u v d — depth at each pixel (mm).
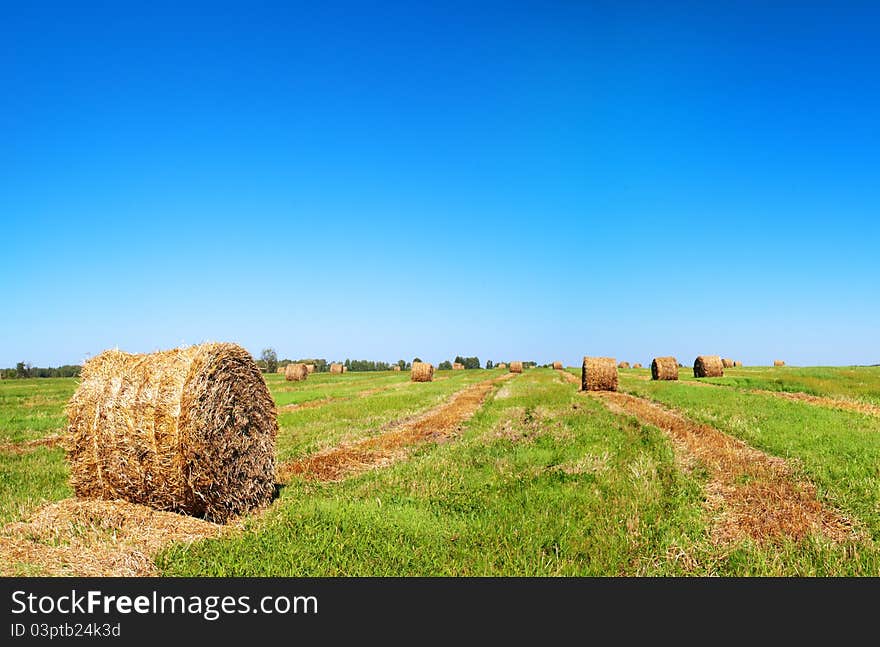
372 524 8523
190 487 9344
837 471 11203
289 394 32094
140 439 9383
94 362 10000
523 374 64688
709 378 41188
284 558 7477
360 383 47312
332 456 14039
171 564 7324
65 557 7301
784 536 8156
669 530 8242
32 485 11070
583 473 11352
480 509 9430
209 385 9602
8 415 22688
